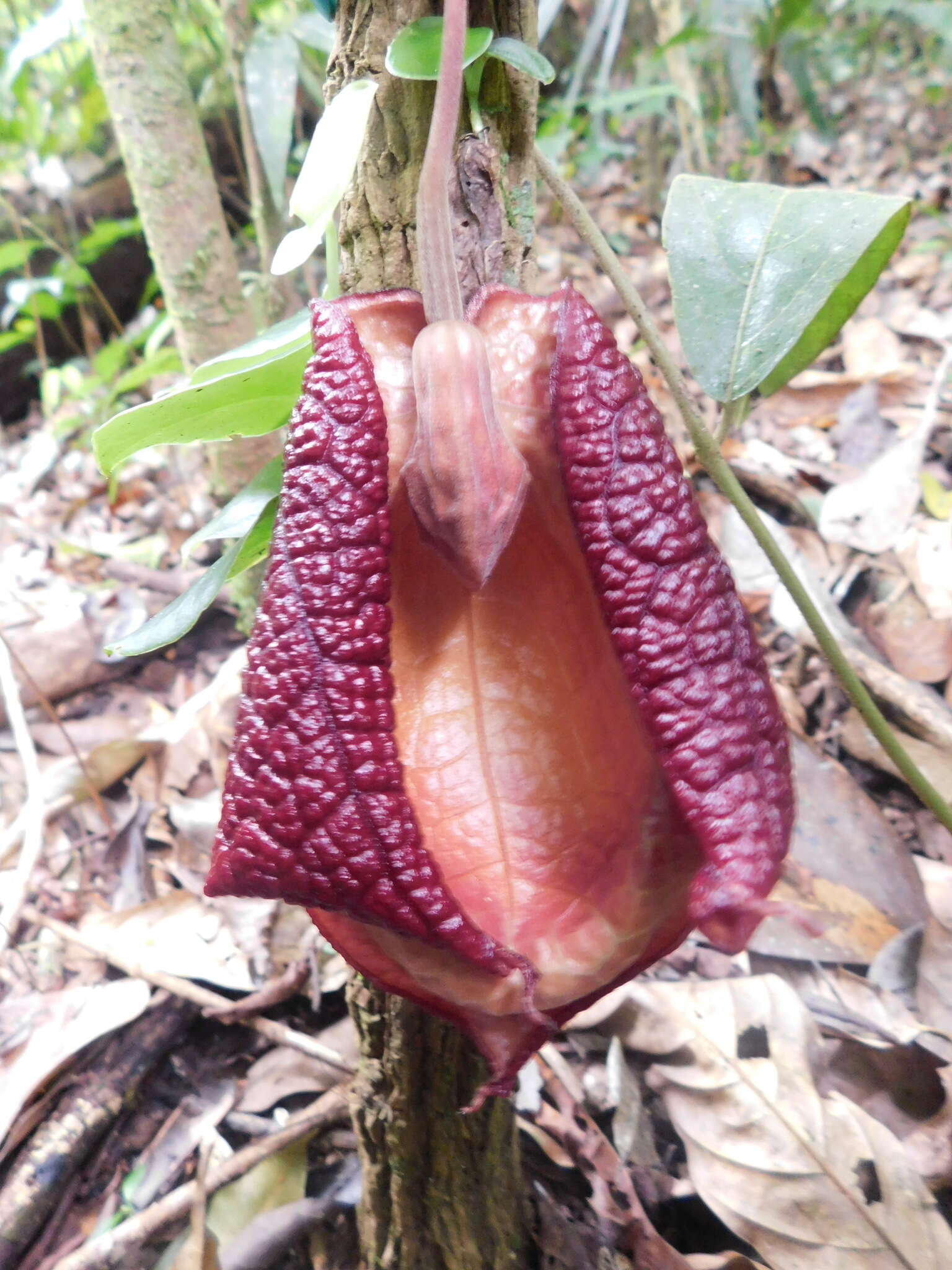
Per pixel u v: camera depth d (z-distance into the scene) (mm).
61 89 644
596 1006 276
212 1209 261
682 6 693
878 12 748
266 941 328
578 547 146
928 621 396
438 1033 210
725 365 179
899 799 360
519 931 151
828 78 854
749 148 780
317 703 124
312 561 125
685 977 311
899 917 312
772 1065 254
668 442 136
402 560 154
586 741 154
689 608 130
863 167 851
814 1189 233
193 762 399
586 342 133
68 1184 277
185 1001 316
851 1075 267
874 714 198
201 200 407
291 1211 258
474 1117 225
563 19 899
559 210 836
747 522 189
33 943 348
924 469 489
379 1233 249
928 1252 220
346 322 131
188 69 682
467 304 158
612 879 147
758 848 124
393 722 127
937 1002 286
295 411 131
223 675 410
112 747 390
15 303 620
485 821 159
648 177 822
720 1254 243
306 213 150
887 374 533
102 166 700
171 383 676
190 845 376
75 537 564
